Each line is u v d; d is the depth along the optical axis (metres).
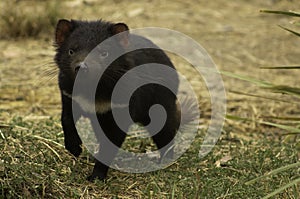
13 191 15.13
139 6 37.09
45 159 17.03
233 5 39.34
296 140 20.94
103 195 16.09
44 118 22.12
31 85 26.08
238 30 35.34
